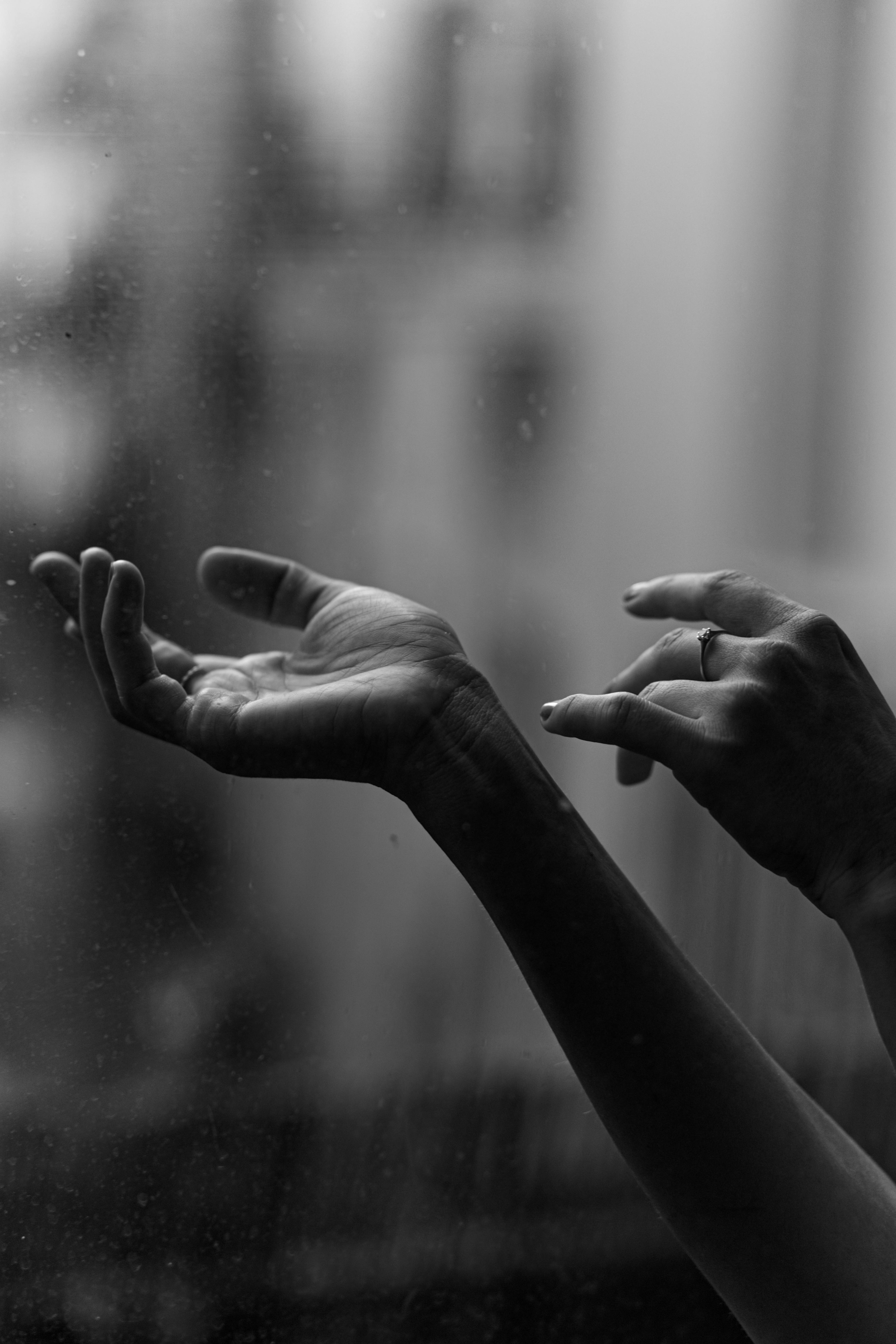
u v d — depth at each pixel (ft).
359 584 3.71
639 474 3.87
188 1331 3.42
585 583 3.86
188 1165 3.45
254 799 3.53
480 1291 3.66
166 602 3.52
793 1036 4.01
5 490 3.37
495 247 3.73
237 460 3.58
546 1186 3.72
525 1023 3.74
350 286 3.64
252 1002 3.53
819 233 3.92
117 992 3.41
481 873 2.96
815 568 4.03
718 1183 2.95
